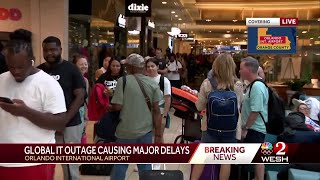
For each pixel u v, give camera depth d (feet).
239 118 11.13
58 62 10.19
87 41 28.73
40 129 7.05
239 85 11.60
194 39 100.58
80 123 10.85
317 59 42.14
